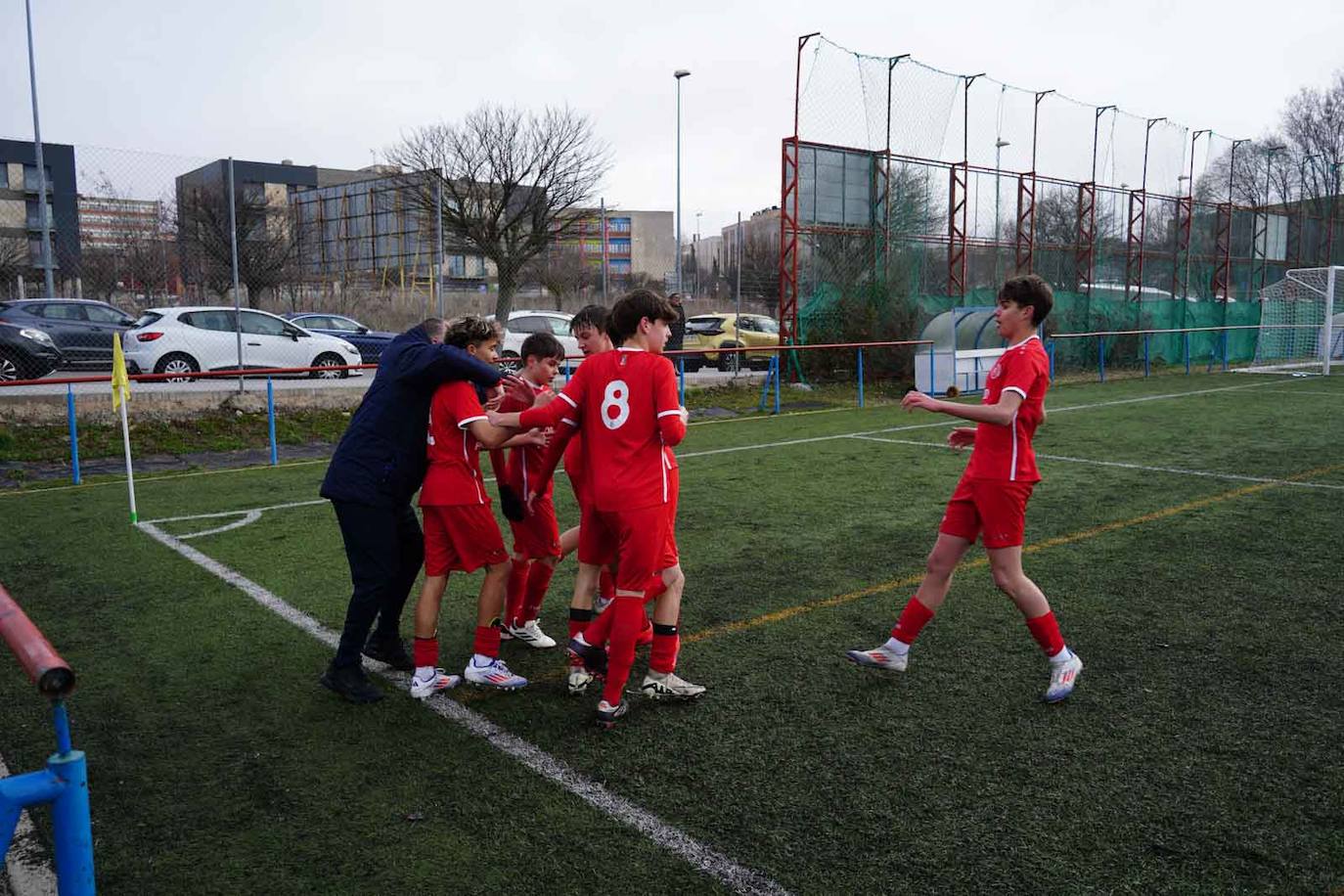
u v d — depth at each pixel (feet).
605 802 10.03
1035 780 10.38
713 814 9.77
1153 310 74.84
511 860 9.00
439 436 12.54
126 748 11.50
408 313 92.07
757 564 19.42
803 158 55.01
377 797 10.25
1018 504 12.16
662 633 12.34
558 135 98.37
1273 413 44.98
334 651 14.82
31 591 18.04
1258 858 8.81
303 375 51.67
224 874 8.85
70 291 52.24
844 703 12.55
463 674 13.85
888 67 57.88
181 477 30.83
